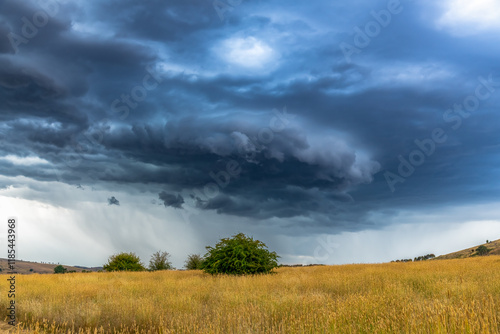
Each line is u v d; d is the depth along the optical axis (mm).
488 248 73250
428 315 7430
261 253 25609
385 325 7199
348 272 21906
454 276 15977
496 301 9758
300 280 17609
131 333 8953
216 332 7656
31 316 10219
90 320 9617
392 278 16484
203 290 14922
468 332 6438
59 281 20047
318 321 8172
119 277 25047
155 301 12383
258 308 9859
